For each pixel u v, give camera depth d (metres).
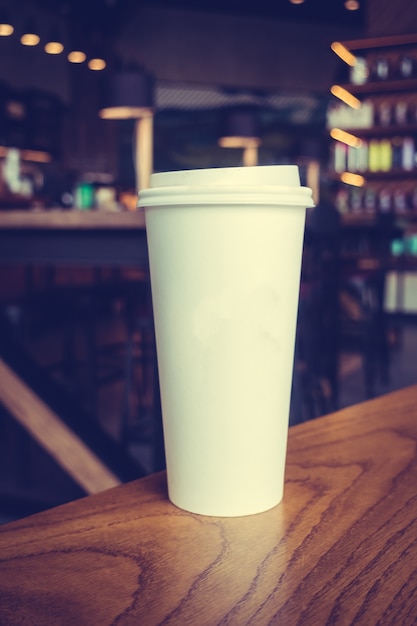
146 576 0.39
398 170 6.07
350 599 0.36
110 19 8.16
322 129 12.18
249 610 0.35
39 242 1.92
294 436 0.69
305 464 0.60
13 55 8.62
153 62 9.41
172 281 0.50
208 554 0.42
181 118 12.37
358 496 0.52
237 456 0.49
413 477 0.56
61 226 1.79
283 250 0.50
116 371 3.62
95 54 8.09
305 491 0.53
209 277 0.49
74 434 1.42
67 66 8.99
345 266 5.25
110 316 5.15
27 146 7.34
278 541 0.44
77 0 7.87
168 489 0.52
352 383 4.45
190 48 9.45
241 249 0.48
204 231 0.48
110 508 0.50
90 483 1.41
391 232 5.07
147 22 9.32
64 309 3.15
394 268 6.30
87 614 0.34
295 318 0.54
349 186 6.56
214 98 11.98
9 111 7.11
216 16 9.41
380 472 0.57
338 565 0.40
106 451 1.48
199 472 0.49
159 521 0.48
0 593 0.36
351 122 6.18
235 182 0.48
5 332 1.58
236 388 0.48
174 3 9.06
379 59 5.16
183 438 0.50
